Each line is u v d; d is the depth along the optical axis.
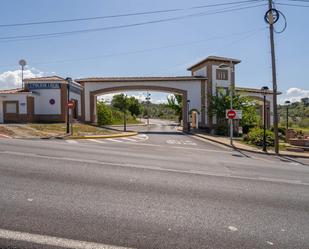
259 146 20.28
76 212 4.70
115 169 8.29
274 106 17.44
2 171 7.32
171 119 97.31
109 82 35.72
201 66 37.66
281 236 4.12
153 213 4.81
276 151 17.16
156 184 6.75
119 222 4.37
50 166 8.20
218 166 10.14
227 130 32.41
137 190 6.15
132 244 3.69
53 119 29.69
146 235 3.96
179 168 9.09
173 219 4.59
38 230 3.97
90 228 4.11
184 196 5.88
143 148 15.94
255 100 36.62
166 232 4.08
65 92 29.84
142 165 9.23
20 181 6.44
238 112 20.39
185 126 36.06
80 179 6.87
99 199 5.42
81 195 5.61
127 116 72.38
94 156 10.62
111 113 53.59
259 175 8.78
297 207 5.54
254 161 12.83
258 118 34.75
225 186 6.93
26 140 16.17
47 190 5.85
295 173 9.70
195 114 35.91
